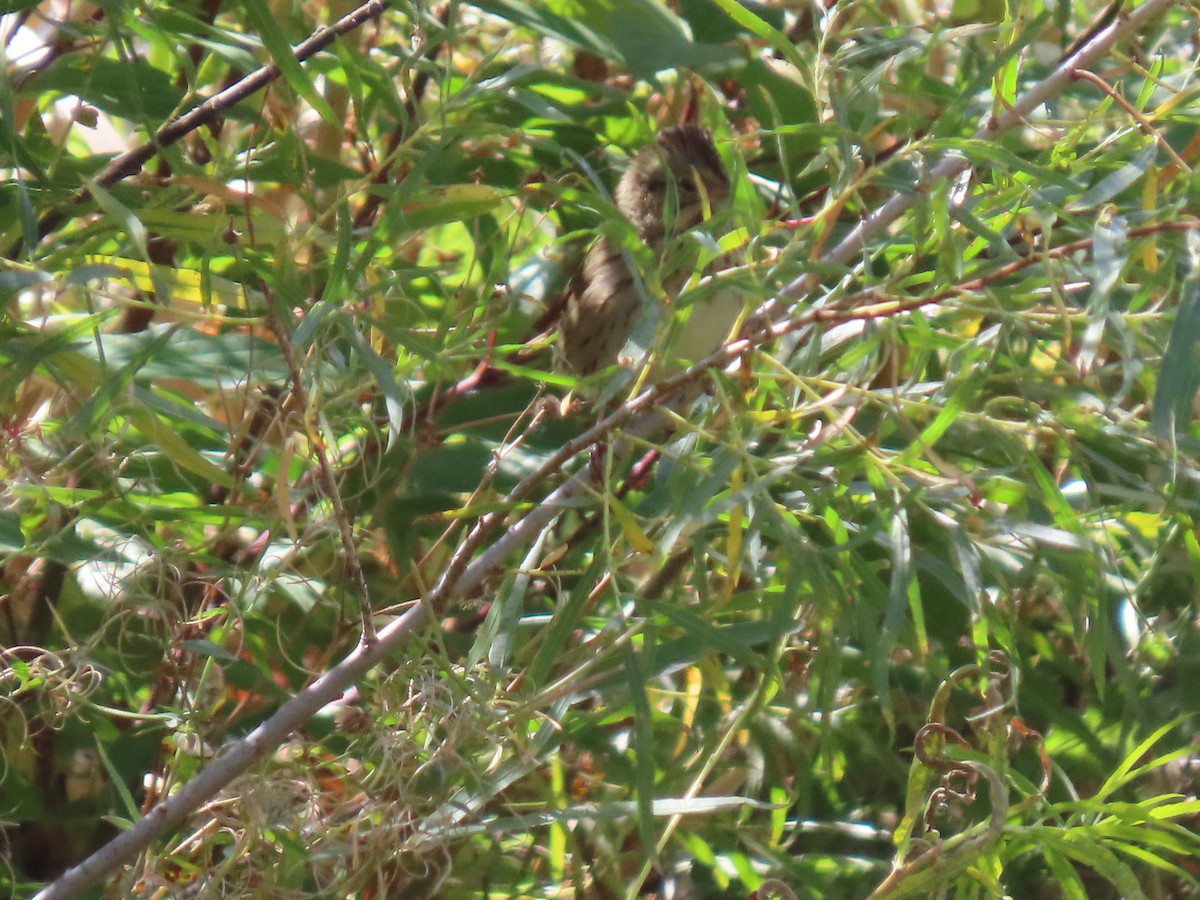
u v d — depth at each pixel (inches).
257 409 184.2
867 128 185.6
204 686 184.1
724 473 153.5
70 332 164.6
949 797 197.5
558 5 220.7
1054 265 161.3
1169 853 225.5
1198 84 188.2
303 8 275.1
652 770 153.5
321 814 177.6
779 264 165.2
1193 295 148.9
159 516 189.3
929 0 275.1
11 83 197.6
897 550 159.2
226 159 213.2
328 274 189.9
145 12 197.0
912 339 174.6
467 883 206.1
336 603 217.9
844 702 235.0
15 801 213.8
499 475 222.2
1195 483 177.3
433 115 188.1
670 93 323.9
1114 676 225.1
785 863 200.7
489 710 169.8
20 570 228.5
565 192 170.6
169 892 180.2
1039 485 170.7
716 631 160.4
